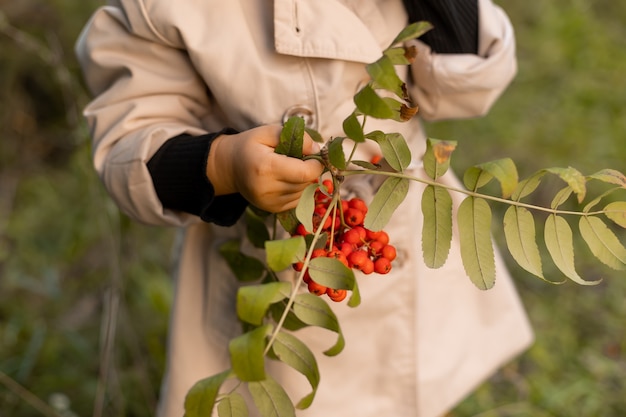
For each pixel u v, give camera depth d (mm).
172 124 759
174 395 846
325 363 826
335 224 646
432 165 609
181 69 772
